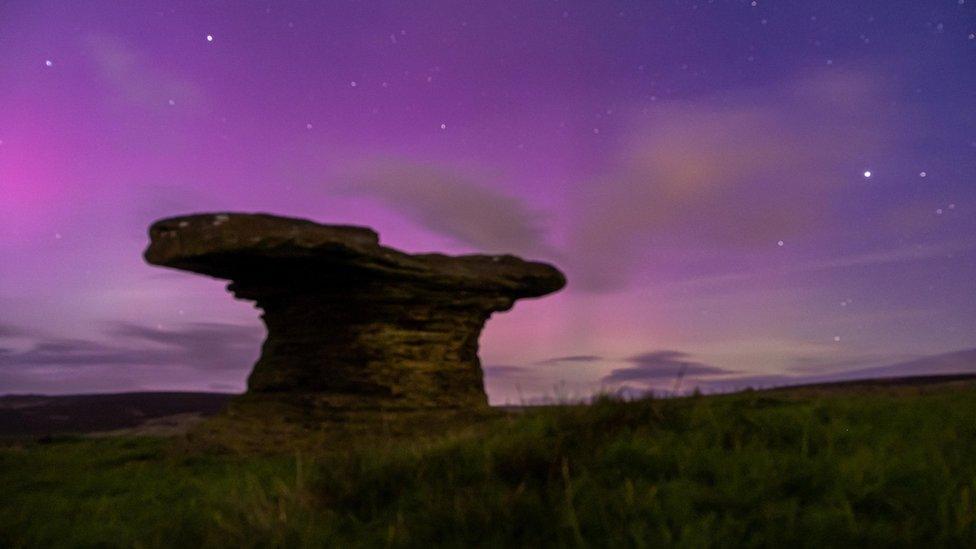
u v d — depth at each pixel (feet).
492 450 21.38
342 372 62.28
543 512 16.03
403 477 20.86
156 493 33.42
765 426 22.84
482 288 67.92
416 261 63.62
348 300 62.54
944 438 22.39
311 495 20.16
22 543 21.27
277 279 62.80
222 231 54.19
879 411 27.30
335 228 59.88
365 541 16.42
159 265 58.13
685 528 14.05
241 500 21.26
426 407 62.80
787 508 15.40
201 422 64.08
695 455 19.39
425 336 65.10
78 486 38.47
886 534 14.01
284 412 61.67
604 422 23.17
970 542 13.76
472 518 16.19
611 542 13.93
